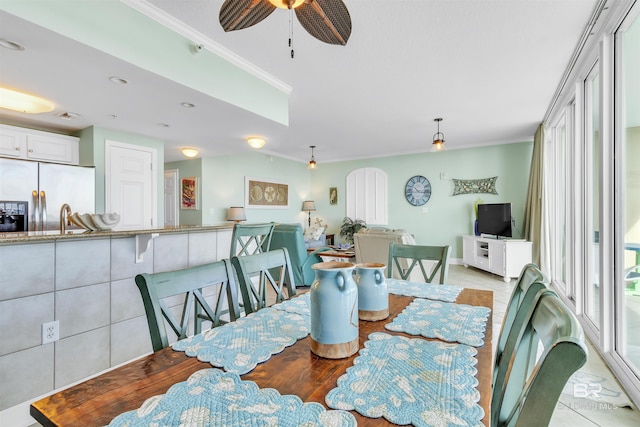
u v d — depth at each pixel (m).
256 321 1.23
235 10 1.63
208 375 0.84
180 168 6.50
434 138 6.00
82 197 3.57
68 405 0.71
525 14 2.24
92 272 2.01
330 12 1.66
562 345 0.51
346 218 8.12
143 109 3.04
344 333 0.93
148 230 2.31
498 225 5.75
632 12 1.98
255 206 7.20
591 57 2.69
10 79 2.36
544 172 4.89
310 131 5.45
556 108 4.06
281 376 0.83
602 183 2.29
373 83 3.42
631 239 2.20
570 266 3.71
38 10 1.68
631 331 2.24
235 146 4.82
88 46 1.90
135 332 2.23
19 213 3.17
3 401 1.65
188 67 2.49
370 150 7.21
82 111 3.11
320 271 0.96
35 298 1.77
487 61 2.94
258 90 3.18
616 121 2.20
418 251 2.00
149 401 0.72
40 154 3.53
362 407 0.69
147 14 2.19
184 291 1.23
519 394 0.77
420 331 1.12
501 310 3.60
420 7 2.16
